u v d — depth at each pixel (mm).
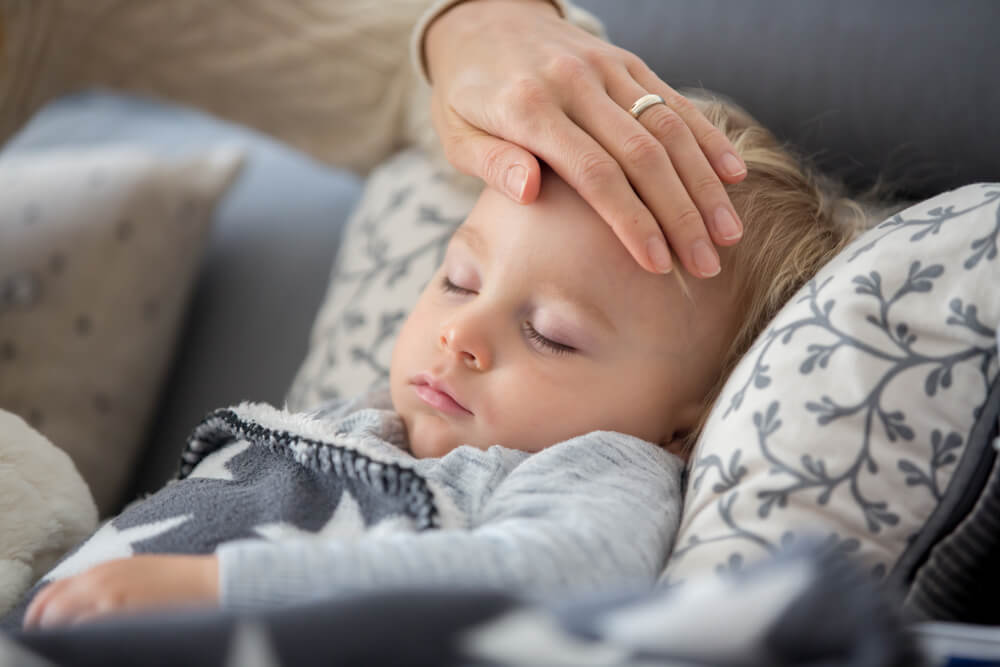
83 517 764
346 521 641
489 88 793
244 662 384
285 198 1559
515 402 724
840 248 815
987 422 593
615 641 380
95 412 1253
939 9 1102
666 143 739
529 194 729
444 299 772
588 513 607
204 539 626
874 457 597
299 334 1390
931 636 486
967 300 618
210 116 1410
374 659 387
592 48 825
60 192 1375
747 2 1186
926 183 1042
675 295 746
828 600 376
